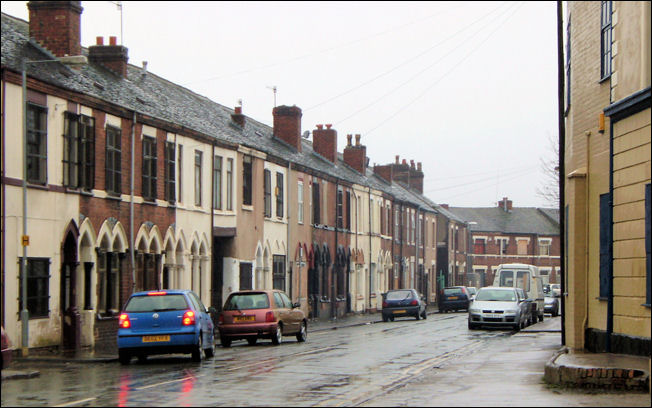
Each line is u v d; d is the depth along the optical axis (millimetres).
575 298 21609
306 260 49656
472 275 99250
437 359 23188
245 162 41344
